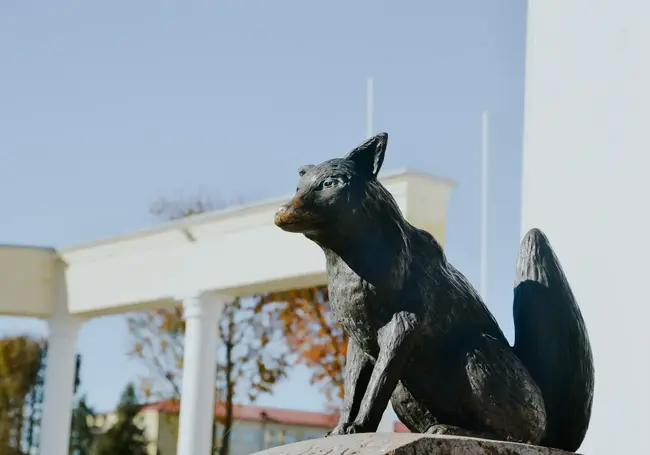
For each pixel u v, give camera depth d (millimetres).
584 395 2826
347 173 2617
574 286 4621
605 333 4457
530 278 2865
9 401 17359
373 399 2525
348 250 2621
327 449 2334
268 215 10375
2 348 17422
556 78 4938
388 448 2252
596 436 4391
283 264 10234
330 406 15961
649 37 4590
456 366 2615
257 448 16984
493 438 2609
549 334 2805
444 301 2617
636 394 4301
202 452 11023
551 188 4840
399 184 8914
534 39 5094
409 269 2613
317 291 16109
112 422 18578
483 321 2691
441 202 9148
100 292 12492
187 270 11344
